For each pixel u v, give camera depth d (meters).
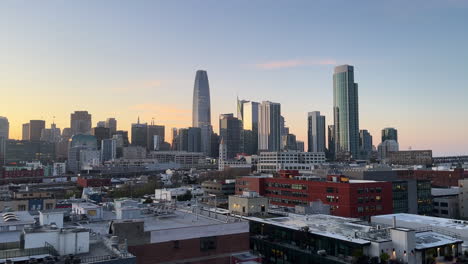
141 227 64.19
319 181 168.00
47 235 52.41
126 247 56.66
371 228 89.62
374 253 76.06
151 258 64.19
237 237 72.75
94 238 61.59
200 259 68.44
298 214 115.44
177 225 75.12
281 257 93.06
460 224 99.56
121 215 82.50
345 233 86.38
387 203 161.88
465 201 186.38
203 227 69.50
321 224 97.56
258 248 101.12
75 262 47.25
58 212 67.62
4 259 48.03
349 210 151.38
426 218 109.25
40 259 48.69
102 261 47.78
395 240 76.56
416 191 178.25
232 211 119.38
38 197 151.75
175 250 66.38
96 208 83.56
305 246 89.56
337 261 78.62
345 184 154.00
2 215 73.94
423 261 75.75
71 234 53.09
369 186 157.50
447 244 79.44
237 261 69.38
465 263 76.38
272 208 131.38
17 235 60.78
